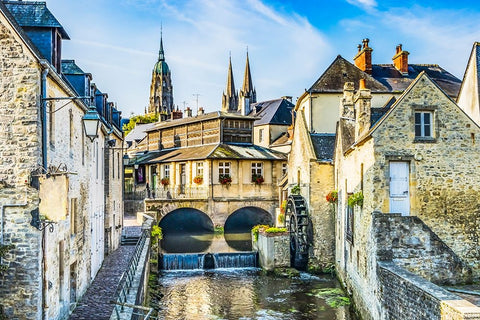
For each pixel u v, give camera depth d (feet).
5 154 35.27
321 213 79.97
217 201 120.67
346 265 67.31
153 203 115.03
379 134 51.19
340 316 59.11
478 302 43.01
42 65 35.99
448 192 51.85
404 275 42.65
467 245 51.67
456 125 52.24
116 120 96.84
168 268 85.56
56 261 39.37
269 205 125.18
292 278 77.71
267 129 161.58
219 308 63.46
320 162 80.12
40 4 43.19
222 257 86.74
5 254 34.81
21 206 35.06
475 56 68.74
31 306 34.94
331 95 92.53
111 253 78.07
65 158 43.11
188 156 129.18
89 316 44.68
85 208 53.26
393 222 49.80
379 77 98.84
